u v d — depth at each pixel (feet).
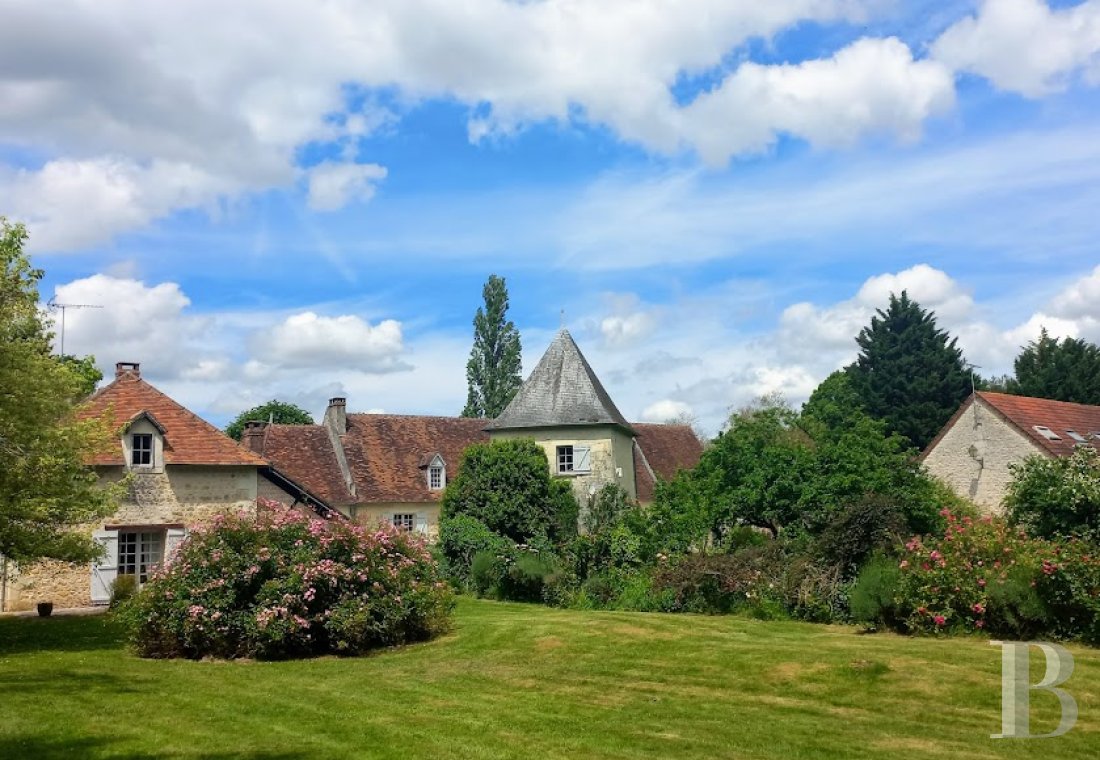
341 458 120.26
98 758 25.14
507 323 179.93
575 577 71.36
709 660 40.75
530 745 27.71
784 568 57.36
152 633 48.21
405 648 48.98
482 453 94.12
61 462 50.98
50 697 33.58
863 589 49.11
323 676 40.91
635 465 138.00
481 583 76.33
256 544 48.55
